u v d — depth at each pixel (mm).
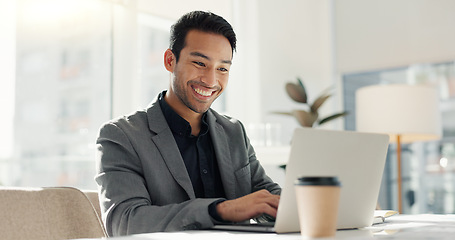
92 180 3160
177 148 1371
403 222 1207
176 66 1476
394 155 4414
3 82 3002
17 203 1025
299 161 907
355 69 4699
